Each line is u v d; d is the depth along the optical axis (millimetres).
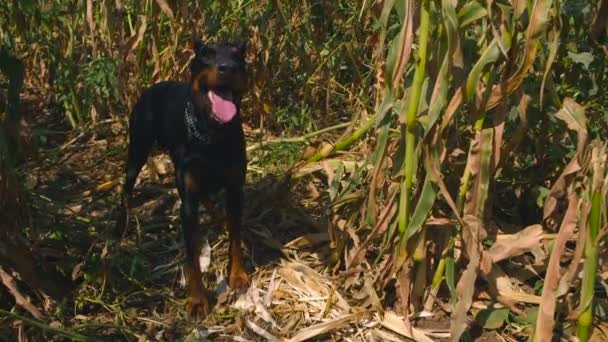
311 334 3529
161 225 4504
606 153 3252
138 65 5598
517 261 4027
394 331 3631
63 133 5805
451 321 3396
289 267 4105
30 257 3631
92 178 5160
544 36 3406
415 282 3646
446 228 3619
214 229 4492
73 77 5750
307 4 5988
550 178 4293
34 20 5840
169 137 4020
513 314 3701
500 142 3307
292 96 6188
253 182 5004
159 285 3986
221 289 3922
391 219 3586
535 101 3832
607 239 3396
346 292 3922
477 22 3447
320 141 4902
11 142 3479
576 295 3457
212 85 3592
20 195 3738
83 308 3748
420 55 3125
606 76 4449
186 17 5055
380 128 3447
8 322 3521
